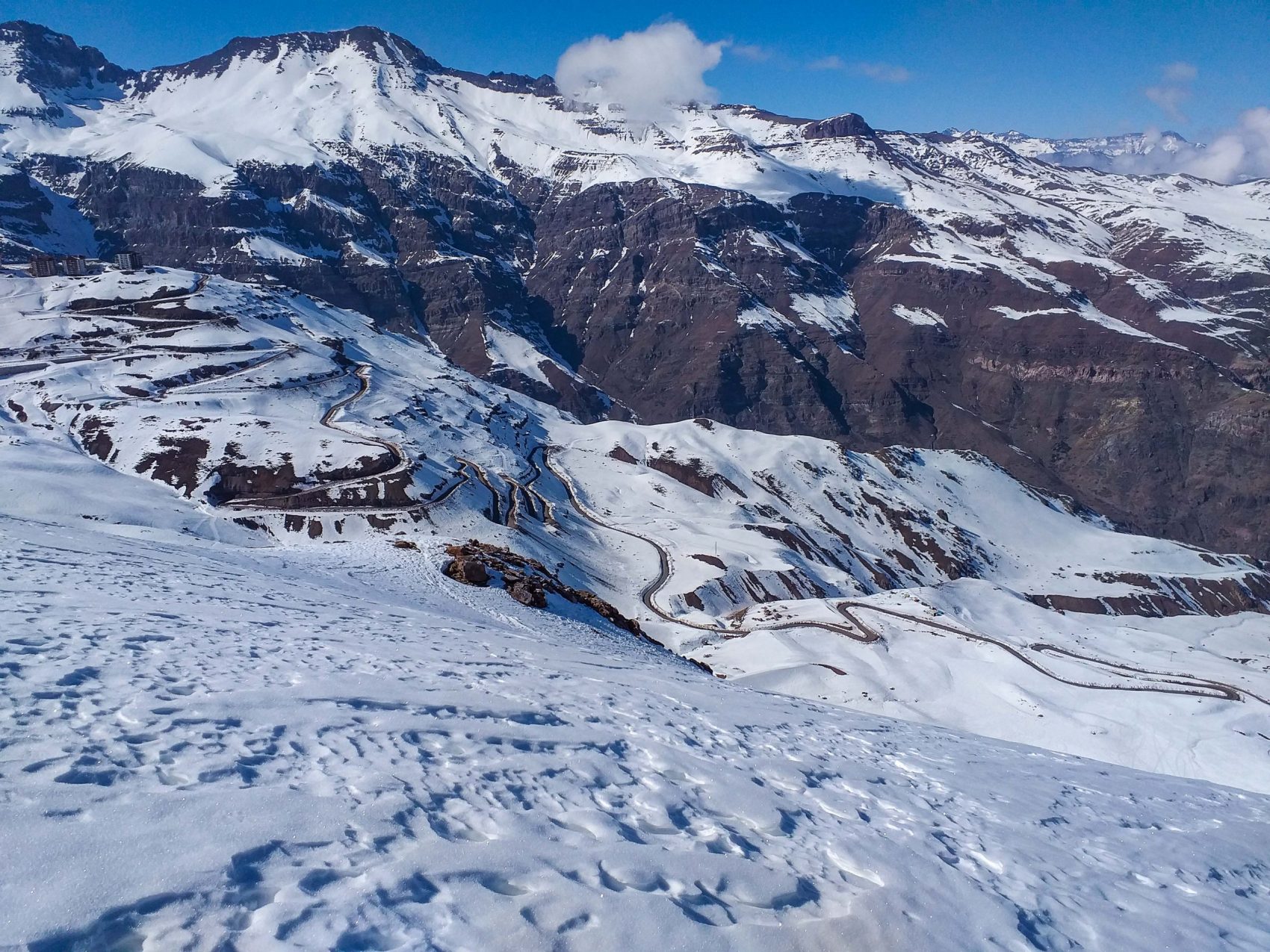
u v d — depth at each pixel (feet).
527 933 20.81
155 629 44.19
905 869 29.89
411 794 27.76
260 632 50.70
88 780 24.61
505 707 41.55
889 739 59.00
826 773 42.73
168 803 23.84
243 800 24.70
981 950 25.17
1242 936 30.48
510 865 24.06
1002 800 44.32
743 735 48.06
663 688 60.39
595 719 43.80
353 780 28.12
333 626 60.59
